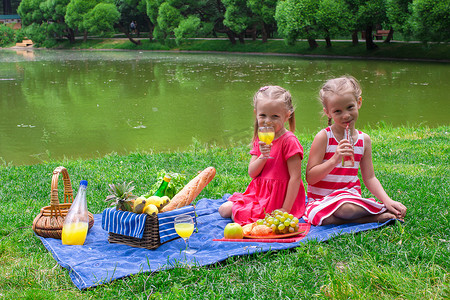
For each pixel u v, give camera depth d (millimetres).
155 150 8109
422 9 22734
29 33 54406
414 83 16172
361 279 2602
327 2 27609
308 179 3604
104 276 2744
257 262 2914
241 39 38312
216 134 9297
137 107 12820
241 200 3680
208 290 2572
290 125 3723
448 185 4441
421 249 2938
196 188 3660
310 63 25359
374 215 3420
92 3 47625
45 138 9305
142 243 3221
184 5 39562
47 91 16328
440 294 2404
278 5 30766
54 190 3461
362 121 10219
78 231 3332
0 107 13148
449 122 9797
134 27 55125
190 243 3250
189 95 14812
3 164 7305
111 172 5754
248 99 13750
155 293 2531
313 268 2781
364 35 34719
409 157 6148
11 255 3273
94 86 17484
